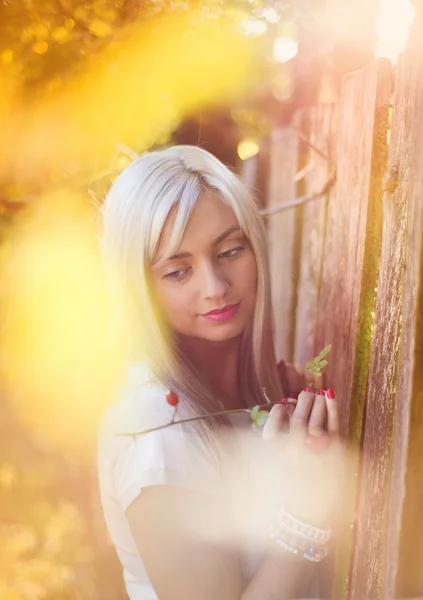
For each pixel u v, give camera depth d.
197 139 2.77
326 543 1.43
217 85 2.54
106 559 3.05
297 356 2.50
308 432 1.43
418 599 1.12
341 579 1.59
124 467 1.45
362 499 1.49
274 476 1.59
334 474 1.44
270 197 3.06
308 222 2.44
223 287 1.55
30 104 2.47
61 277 2.73
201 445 1.47
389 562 1.16
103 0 2.35
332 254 2.05
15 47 2.36
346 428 1.67
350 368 1.69
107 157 2.56
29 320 2.82
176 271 1.55
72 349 2.92
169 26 2.39
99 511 3.20
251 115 2.73
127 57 2.44
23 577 2.88
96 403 3.06
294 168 2.67
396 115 1.43
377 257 1.66
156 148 2.64
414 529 1.10
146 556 1.39
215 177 1.55
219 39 2.41
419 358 1.08
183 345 1.67
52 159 2.54
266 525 1.56
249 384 1.82
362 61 2.19
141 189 1.52
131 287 1.56
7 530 3.04
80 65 2.43
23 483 3.21
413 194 1.13
